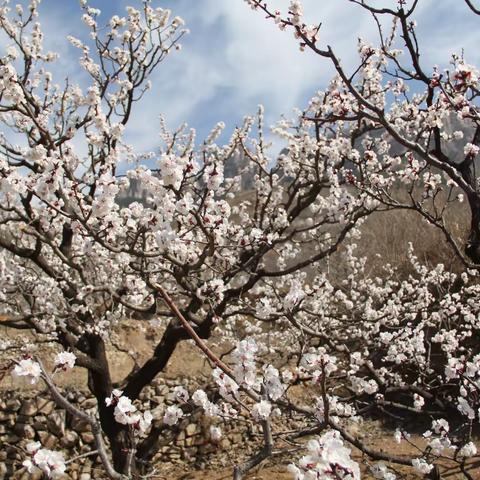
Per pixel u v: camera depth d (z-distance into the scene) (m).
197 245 5.18
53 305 6.22
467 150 4.59
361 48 4.57
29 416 7.76
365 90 5.86
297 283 4.52
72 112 6.16
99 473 7.62
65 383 8.38
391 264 11.67
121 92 6.98
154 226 3.63
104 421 6.38
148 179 3.47
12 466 7.47
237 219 8.01
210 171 3.59
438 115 4.27
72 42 6.68
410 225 12.87
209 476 7.42
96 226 4.57
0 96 3.91
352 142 5.67
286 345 8.67
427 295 7.71
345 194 5.22
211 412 3.03
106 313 6.27
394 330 7.77
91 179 4.80
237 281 8.12
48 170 3.45
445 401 6.19
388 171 5.84
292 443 3.28
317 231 6.71
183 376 9.09
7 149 5.77
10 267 7.30
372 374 5.70
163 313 6.36
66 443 7.74
